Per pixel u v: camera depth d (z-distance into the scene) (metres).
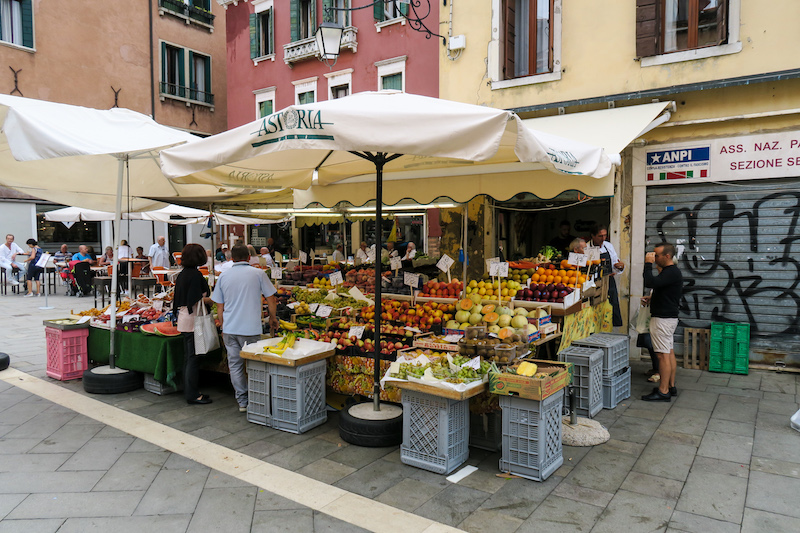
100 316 6.93
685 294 7.66
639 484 3.84
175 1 20.39
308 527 3.26
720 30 7.41
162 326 6.06
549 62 9.03
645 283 5.92
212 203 8.39
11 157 6.12
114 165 6.63
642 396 5.98
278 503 3.56
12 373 6.97
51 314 12.10
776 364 7.09
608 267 7.64
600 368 5.55
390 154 5.08
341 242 17.05
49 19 17.05
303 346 5.21
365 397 5.61
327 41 8.86
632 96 7.90
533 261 7.58
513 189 5.36
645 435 4.83
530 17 9.30
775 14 6.98
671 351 5.86
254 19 17.02
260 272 5.53
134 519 3.35
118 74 18.80
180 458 4.30
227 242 19.69
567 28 8.71
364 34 14.59
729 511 3.44
